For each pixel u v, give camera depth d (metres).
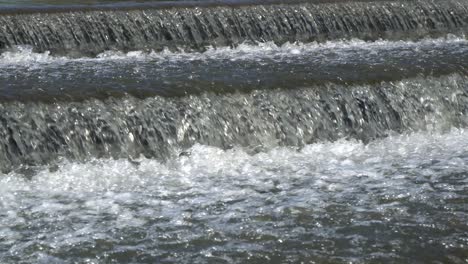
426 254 12.44
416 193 15.01
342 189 15.31
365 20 27.58
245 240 13.06
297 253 12.56
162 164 16.62
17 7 26.56
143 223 13.81
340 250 12.62
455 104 19.78
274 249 12.71
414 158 17.22
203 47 25.62
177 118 17.34
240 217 14.00
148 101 17.38
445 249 12.62
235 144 17.52
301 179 15.92
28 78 19.88
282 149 17.58
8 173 15.87
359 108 18.73
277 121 17.97
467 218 13.80
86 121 16.78
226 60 22.92
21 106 16.59
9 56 23.75
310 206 14.44
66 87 18.20
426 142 18.39
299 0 28.25
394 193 15.02
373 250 12.59
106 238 13.21
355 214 14.02
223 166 16.66
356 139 18.30
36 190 15.34
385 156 17.36
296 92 18.41
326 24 27.11
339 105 18.59
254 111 17.94
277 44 26.14
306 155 17.36
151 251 12.73
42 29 24.45
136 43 25.25
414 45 25.81
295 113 18.19
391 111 19.02
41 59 23.70
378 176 16.03
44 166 16.20
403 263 12.15
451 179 15.83
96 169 16.23
